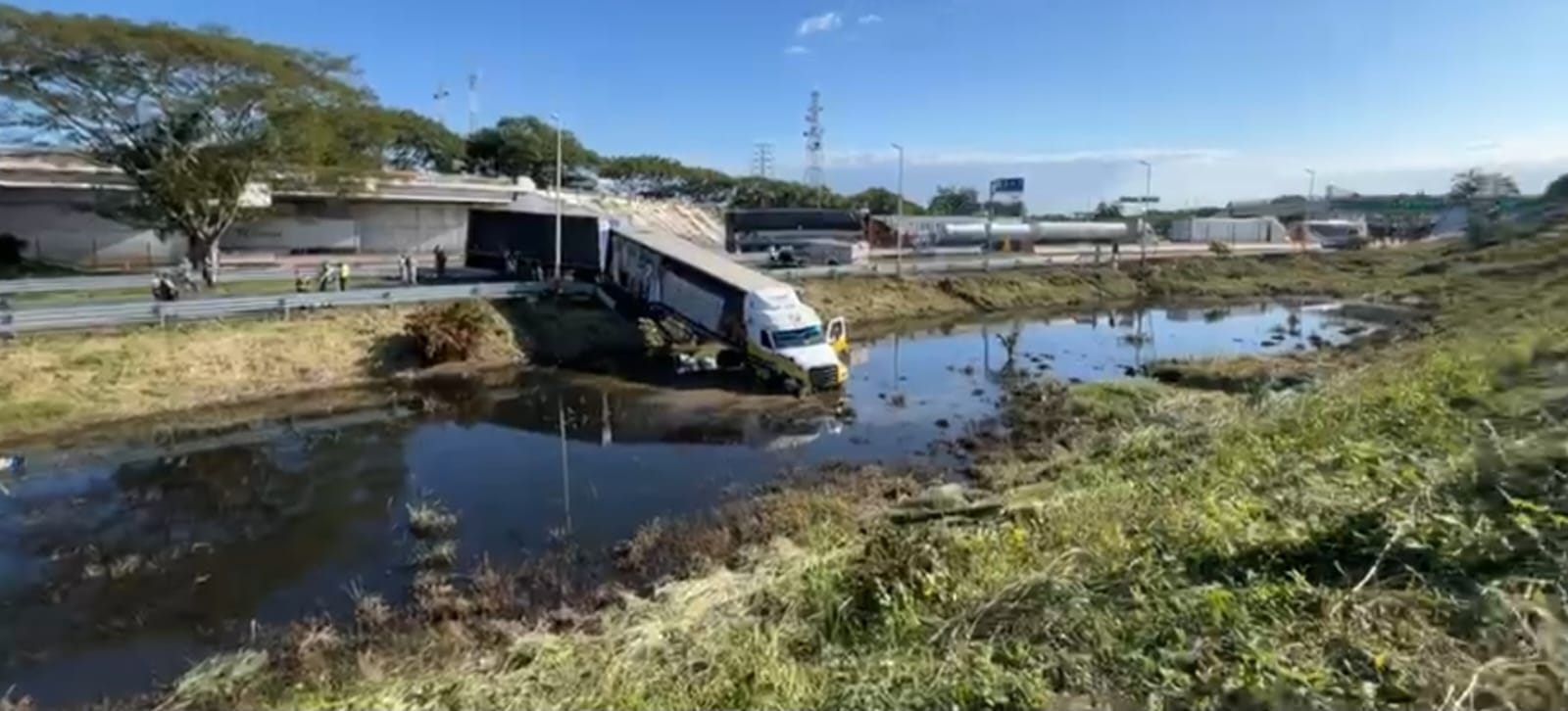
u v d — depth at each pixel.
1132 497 9.68
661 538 12.27
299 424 19.72
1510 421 9.68
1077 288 49.16
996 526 9.41
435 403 21.78
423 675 7.32
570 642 7.61
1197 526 7.41
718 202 89.19
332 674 8.12
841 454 17.39
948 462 16.45
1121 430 16.83
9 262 37.91
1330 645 4.93
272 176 34.69
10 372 18.84
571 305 30.33
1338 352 28.05
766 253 53.97
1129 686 4.82
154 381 20.31
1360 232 87.81
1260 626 5.23
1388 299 46.09
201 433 18.73
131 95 30.75
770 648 6.42
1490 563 5.73
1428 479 7.73
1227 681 4.60
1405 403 11.73
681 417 20.70
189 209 31.73
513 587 10.70
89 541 12.75
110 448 17.55
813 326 24.36
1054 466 14.45
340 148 36.78
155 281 27.56
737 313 25.17
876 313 39.66
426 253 51.56
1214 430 13.95
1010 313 42.78
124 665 9.12
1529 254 52.81
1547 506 6.35
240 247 45.59
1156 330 37.06
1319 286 54.00
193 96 31.25
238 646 9.36
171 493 15.04
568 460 17.03
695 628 7.34
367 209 50.06
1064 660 5.17
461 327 25.53
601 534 12.81
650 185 86.88
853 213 58.34
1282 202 123.31
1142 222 75.56
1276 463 9.90
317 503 14.43
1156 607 5.67
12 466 16.25
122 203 37.41
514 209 43.22
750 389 23.59
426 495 14.77
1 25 27.64
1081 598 6.03
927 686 5.09
